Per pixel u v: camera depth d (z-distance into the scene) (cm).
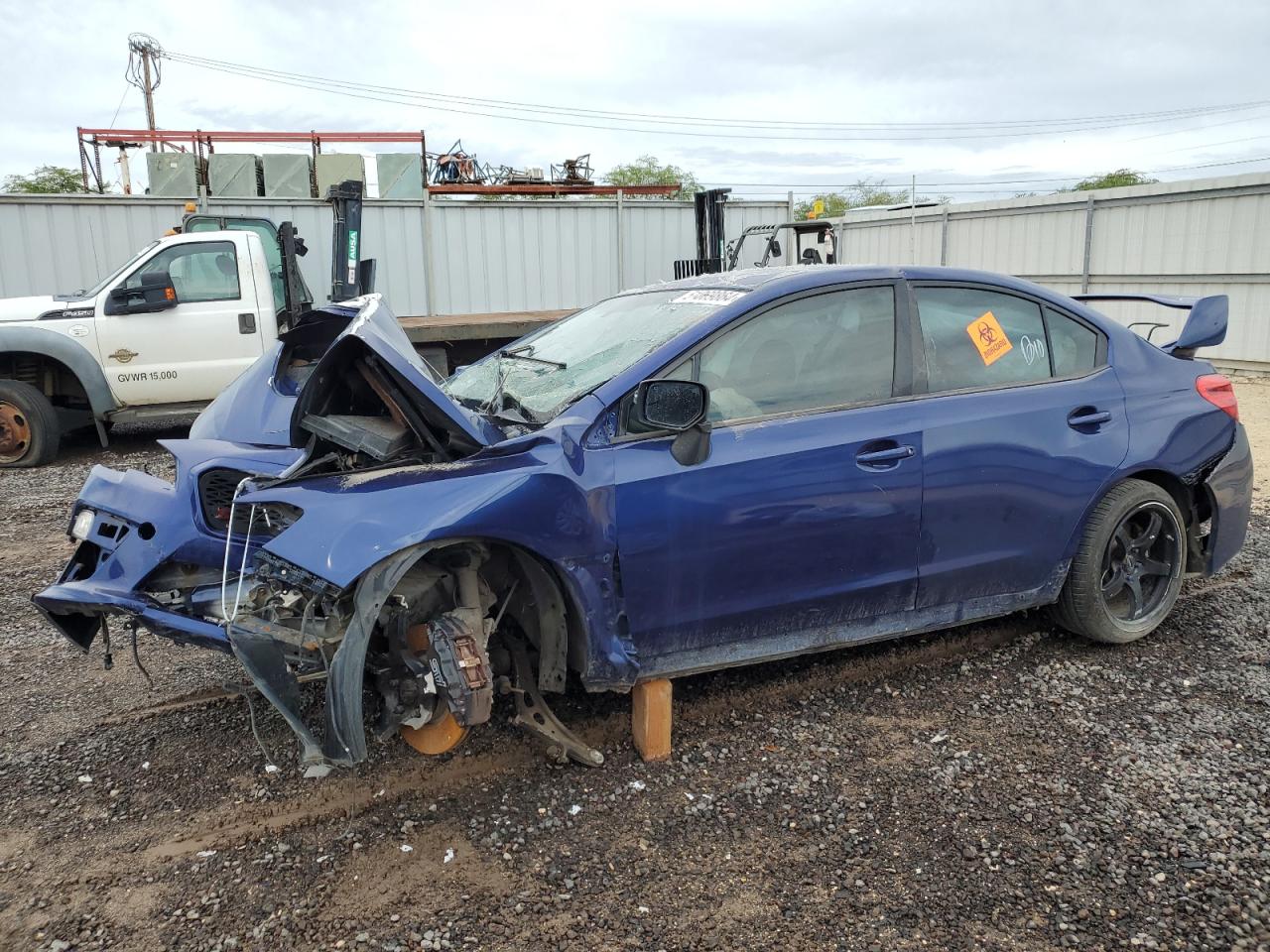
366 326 313
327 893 270
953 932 251
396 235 1465
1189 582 514
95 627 369
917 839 292
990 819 301
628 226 1600
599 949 247
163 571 359
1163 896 263
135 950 249
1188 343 439
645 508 318
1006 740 351
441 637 290
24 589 545
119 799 321
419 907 264
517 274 1538
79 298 957
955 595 387
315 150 1859
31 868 285
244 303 973
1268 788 314
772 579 344
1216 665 410
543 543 302
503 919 258
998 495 381
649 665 335
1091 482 400
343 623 283
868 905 262
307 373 445
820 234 1584
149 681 414
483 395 391
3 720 379
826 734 358
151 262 951
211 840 298
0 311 916
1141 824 296
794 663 418
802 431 346
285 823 306
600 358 364
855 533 354
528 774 333
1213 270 1481
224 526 361
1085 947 245
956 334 388
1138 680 398
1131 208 1603
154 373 951
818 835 295
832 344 364
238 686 346
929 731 359
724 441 334
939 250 2019
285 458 371
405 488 289
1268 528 627
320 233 1430
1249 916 254
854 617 370
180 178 1547
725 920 257
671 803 313
